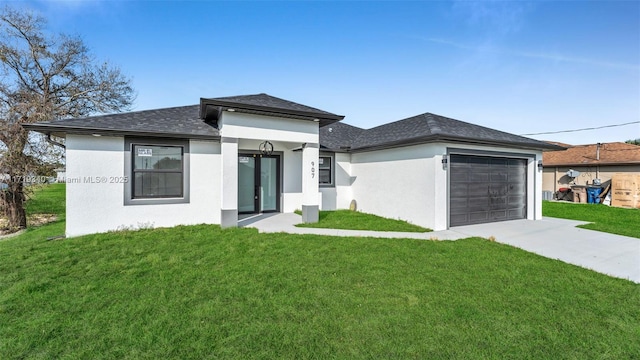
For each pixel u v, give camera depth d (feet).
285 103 31.58
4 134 35.17
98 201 25.62
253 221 31.48
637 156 55.67
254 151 35.91
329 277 15.55
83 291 13.79
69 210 24.67
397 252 20.27
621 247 22.72
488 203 33.40
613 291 14.17
